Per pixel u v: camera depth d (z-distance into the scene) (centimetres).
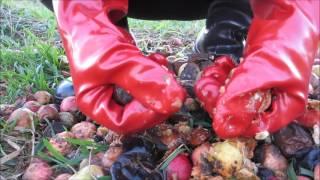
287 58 33
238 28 52
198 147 38
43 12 91
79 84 34
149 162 36
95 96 34
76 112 47
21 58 61
